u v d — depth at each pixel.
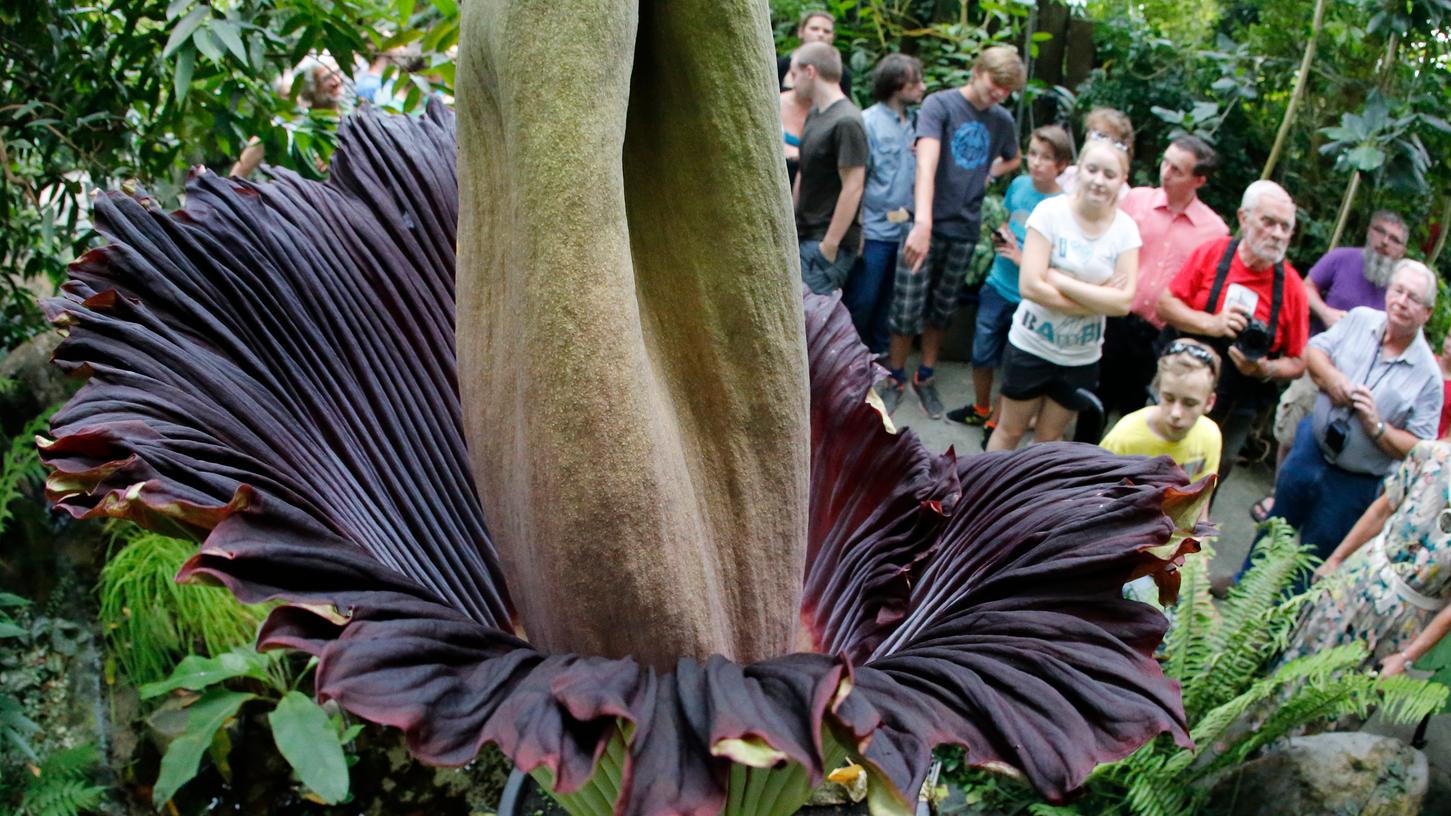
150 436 0.94
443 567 1.29
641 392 0.96
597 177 0.91
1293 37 5.22
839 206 4.04
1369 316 3.29
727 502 1.10
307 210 1.27
